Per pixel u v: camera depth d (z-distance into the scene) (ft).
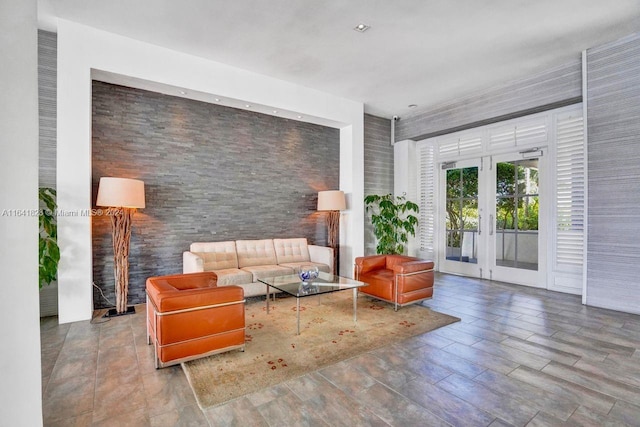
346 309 12.69
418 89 16.89
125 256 12.30
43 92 11.76
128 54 11.96
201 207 15.15
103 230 12.91
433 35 11.73
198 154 15.07
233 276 13.15
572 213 14.85
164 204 14.24
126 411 6.22
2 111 3.12
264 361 8.25
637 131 11.74
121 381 7.31
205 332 8.11
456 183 19.80
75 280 11.18
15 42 3.26
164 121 14.21
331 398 6.63
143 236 13.78
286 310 12.56
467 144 19.16
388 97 18.06
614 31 11.59
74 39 11.07
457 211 19.76
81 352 8.80
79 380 7.34
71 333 10.16
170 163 14.37
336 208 17.49
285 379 7.37
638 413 6.16
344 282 11.82
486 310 12.54
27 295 3.33
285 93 15.78
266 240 16.25
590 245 13.01
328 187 19.48
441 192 20.59
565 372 7.72
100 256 12.85
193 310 7.95
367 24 11.05
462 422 5.89
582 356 8.56
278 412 6.18
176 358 7.77
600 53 12.55
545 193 15.80
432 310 12.55
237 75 14.34
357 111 18.65
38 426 3.44
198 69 13.38
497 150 17.69
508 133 17.21
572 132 14.82
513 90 15.78
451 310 12.56
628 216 12.01
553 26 11.21
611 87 12.31
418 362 8.21
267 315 11.94
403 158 21.62
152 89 13.38
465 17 10.64
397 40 12.07
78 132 11.11
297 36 11.83
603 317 11.62
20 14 3.32
